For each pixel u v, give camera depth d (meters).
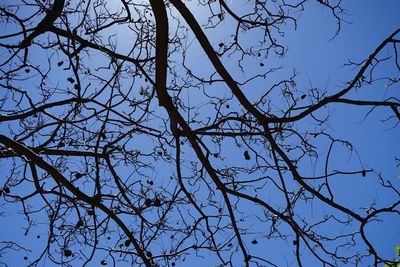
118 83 6.79
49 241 6.67
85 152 7.20
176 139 6.82
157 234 7.16
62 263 6.77
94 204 6.37
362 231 6.66
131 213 6.90
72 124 7.02
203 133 6.96
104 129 7.10
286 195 6.58
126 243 6.50
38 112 6.80
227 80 6.13
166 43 5.62
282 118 6.48
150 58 6.61
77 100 6.51
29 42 6.04
